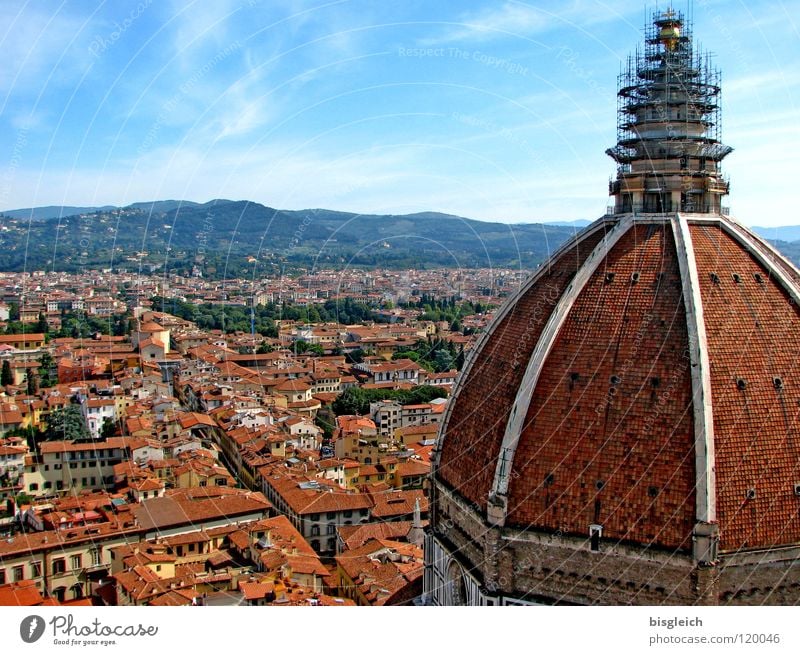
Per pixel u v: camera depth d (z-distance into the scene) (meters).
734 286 78.69
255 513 192.50
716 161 91.88
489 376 89.12
